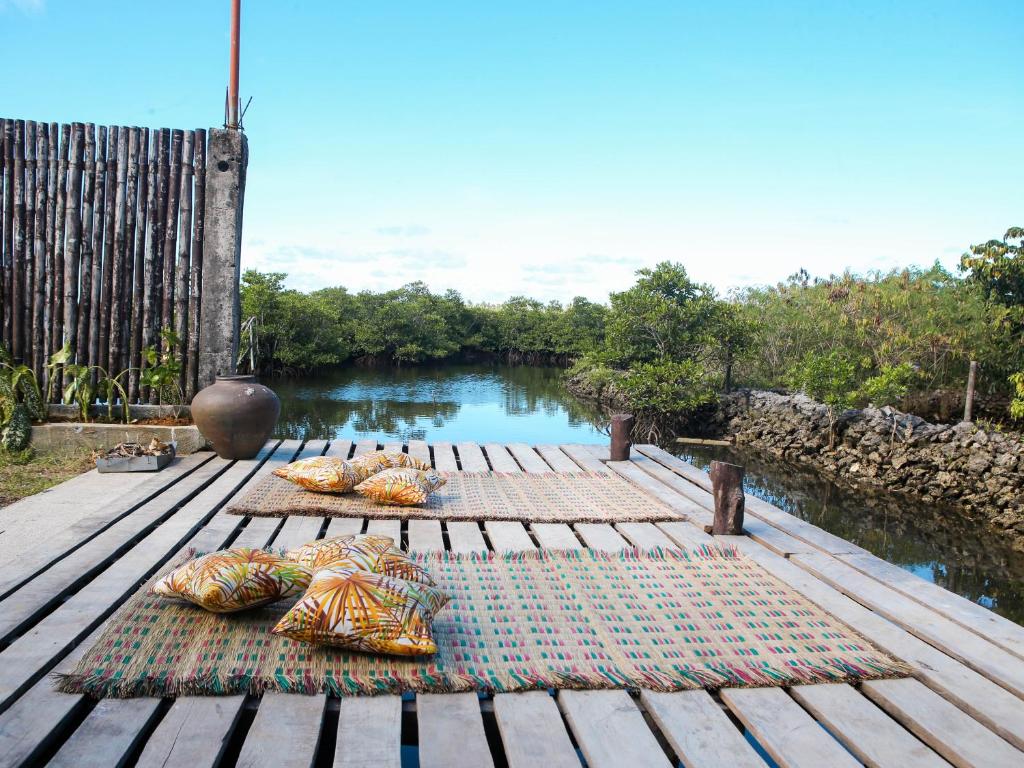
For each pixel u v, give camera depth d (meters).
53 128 6.09
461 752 2.10
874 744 2.23
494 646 2.74
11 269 6.17
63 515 4.25
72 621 2.79
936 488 9.96
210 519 4.33
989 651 2.82
